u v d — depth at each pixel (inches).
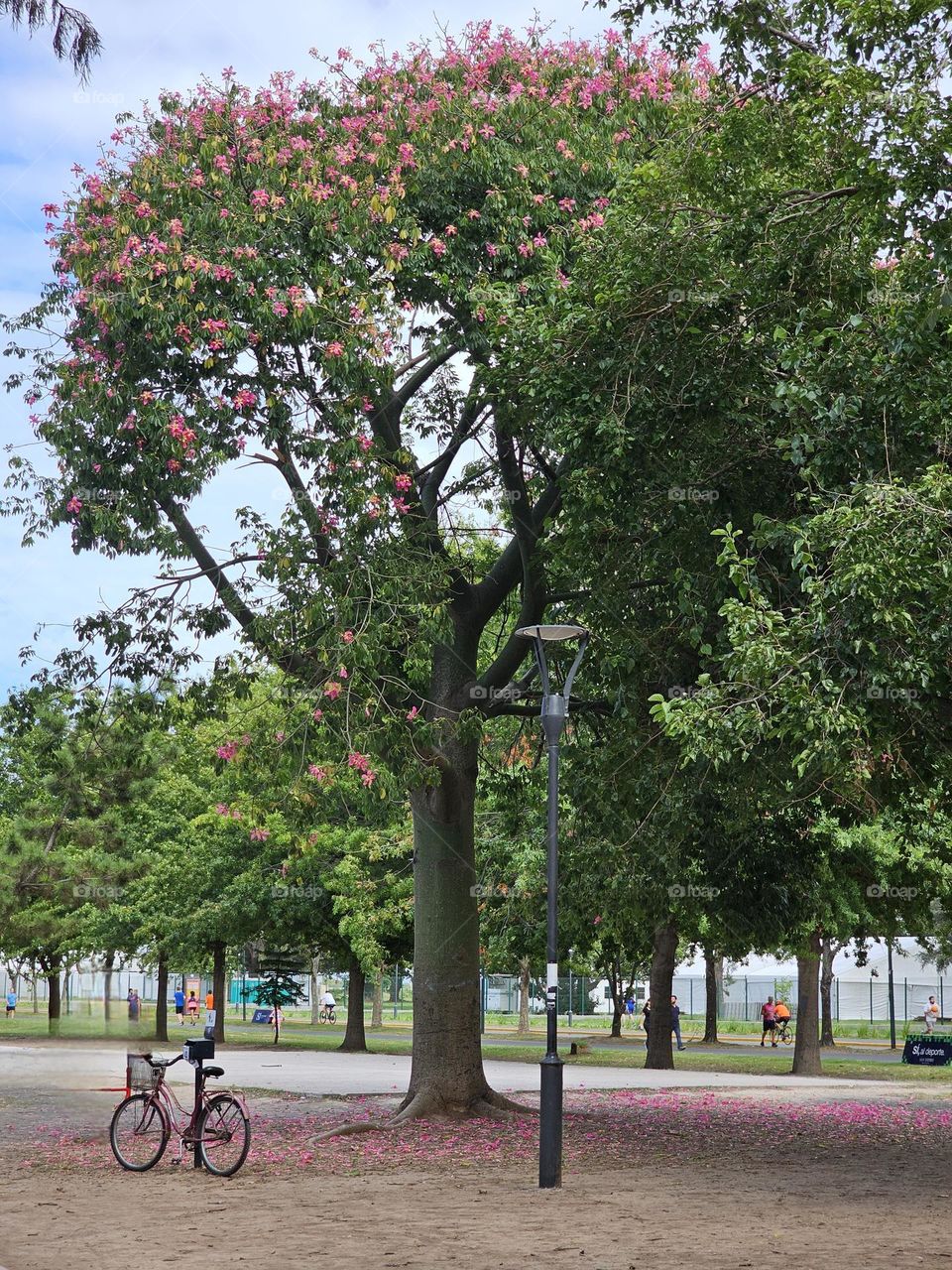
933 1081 1181.7
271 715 663.1
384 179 639.8
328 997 2714.1
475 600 745.0
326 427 623.5
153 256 595.2
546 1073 511.2
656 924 923.4
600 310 536.1
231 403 612.7
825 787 551.8
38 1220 425.1
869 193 469.7
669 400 532.1
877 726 457.4
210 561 674.8
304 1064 1275.8
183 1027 2230.6
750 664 436.5
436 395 767.1
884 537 424.8
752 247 522.9
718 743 447.2
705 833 749.9
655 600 597.3
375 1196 481.1
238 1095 540.4
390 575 619.5
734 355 529.7
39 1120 739.4
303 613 614.2
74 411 603.5
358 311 612.7
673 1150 627.5
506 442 719.1
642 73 683.4
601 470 538.9
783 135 518.9
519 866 1221.7
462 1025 725.9
